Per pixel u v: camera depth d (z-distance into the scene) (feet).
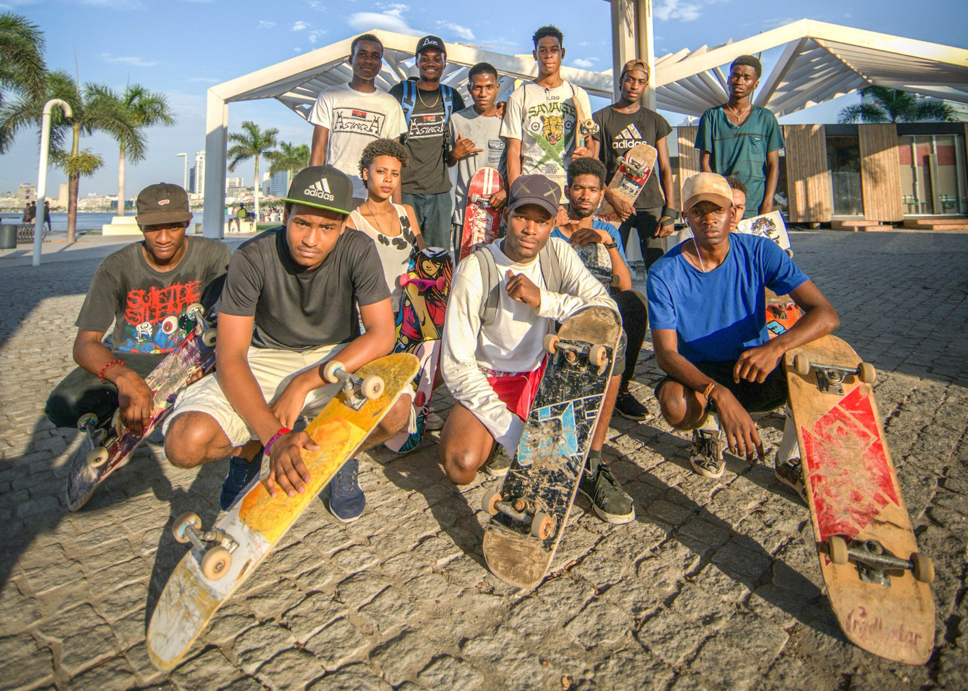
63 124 83.35
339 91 15.29
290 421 6.84
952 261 28.58
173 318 9.41
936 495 8.25
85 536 7.81
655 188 17.69
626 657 5.68
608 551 7.37
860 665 5.52
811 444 6.95
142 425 8.06
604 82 37.86
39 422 11.71
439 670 5.54
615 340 7.30
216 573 5.45
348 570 7.02
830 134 53.11
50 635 6.03
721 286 8.96
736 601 6.42
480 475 9.39
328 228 6.83
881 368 13.43
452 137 16.22
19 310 23.25
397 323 10.97
